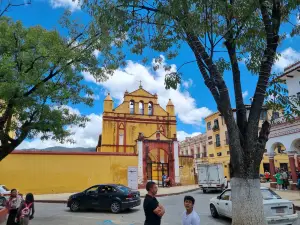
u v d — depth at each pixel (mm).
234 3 6027
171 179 31547
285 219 8891
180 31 6246
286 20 6594
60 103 10641
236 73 6254
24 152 24562
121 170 27203
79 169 25828
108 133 40281
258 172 5531
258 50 6398
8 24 10383
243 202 5320
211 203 12367
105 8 6449
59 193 24656
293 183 20641
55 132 10625
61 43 10516
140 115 42344
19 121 10555
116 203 14008
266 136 5680
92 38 10648
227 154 41406
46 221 11656
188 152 56406
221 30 6281
